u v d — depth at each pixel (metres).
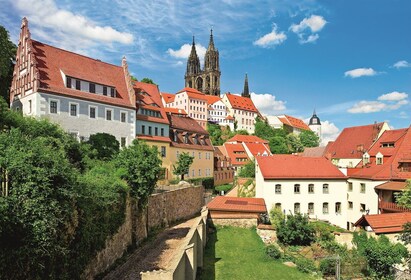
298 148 143.12
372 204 38.22
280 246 30.38
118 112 44.50
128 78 48.12
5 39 44.34
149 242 28.00
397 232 28.59
